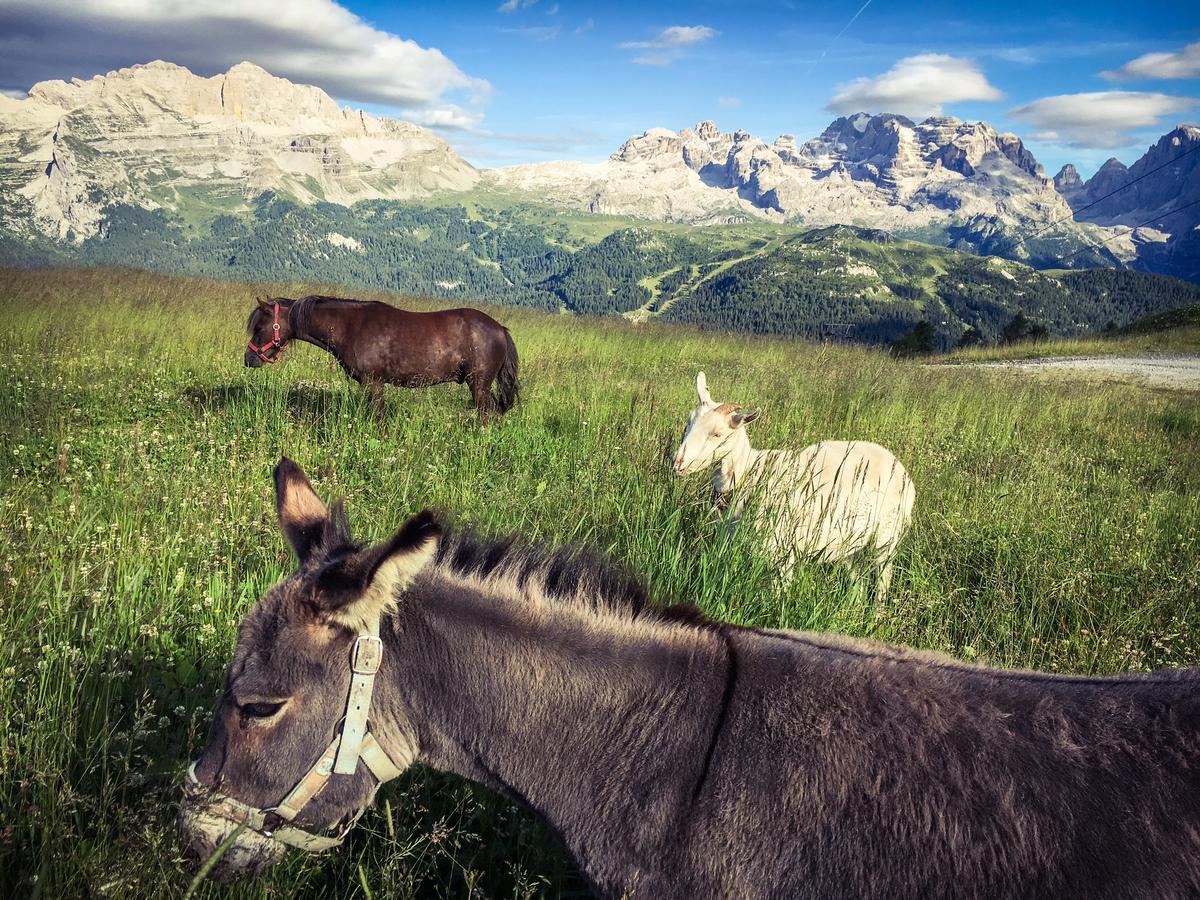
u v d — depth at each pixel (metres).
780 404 10.78
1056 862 1.67
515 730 2.04
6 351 11.83
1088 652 4.61
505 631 2.06
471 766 2.12
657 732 1.99
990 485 7.84
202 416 8.70
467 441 8.15
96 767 2.95
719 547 4.71
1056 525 6.52
